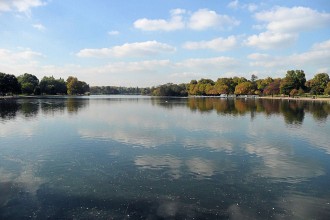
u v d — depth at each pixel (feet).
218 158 81.56
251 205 51.47
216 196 54.95
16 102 360.48
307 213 48.85
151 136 113.70
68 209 49.26
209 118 179.83
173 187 59.11
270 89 655.76
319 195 56.24
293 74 639.76
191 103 376.89
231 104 351.25
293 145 99.45
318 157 83.71
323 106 307.37
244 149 92.89
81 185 59.77
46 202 51.83
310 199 54.39
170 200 53.01
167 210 49.11
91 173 67.41
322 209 50.34
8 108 252.83
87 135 115.24
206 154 85.92
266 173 68.85
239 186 60.18
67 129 130.31
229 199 53.72
